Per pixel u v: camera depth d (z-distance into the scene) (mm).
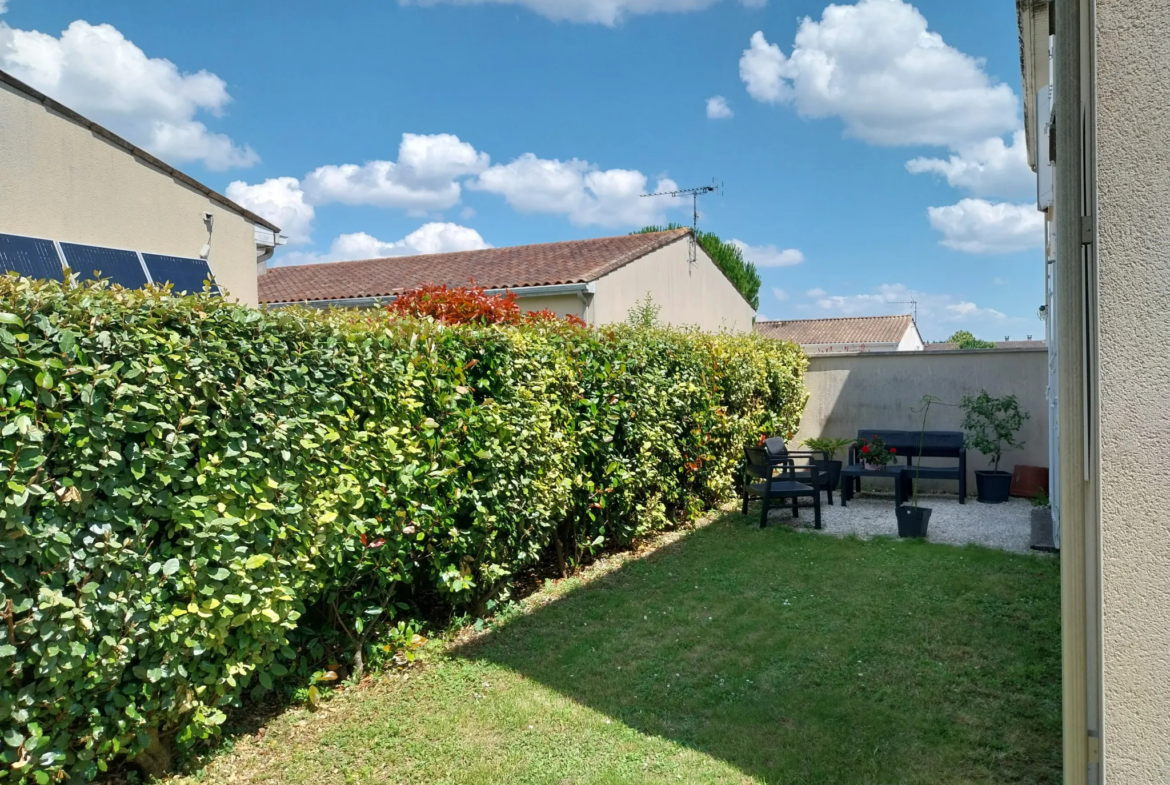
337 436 4090
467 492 5180
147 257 9234
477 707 4105
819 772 3338
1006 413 10477
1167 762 1832
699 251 18812
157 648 3191
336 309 4809
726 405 9867
